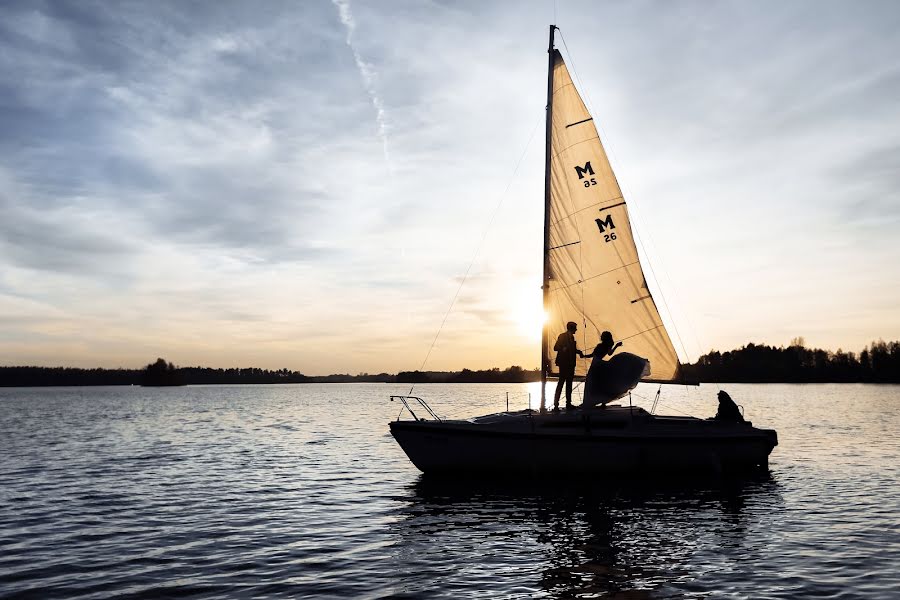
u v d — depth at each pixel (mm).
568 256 20391
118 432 43875
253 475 22375
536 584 9891
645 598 9219
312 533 13594
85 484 20656
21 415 70562
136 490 19406
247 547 12445
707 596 9289
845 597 9250
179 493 18812
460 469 18188
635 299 20594
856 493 17828
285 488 19562
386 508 16219
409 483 20250
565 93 20766
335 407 86062
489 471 18031
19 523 14859
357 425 48875
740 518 14609
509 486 18047
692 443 18156
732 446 18578
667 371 20781
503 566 10914
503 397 111375
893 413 56500
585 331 20375
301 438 37438
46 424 53781
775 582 9945
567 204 20562
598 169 20672
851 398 95688
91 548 12469
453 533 13398
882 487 18797
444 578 10250
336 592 9602
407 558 11508
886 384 190750
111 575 10617
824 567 10750
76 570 10945
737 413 19891
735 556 11453
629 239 20734
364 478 21484
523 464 17812
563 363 18547
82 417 65375
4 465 25844
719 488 18609
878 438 33875
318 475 22281
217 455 28844
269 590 9727
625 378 17547
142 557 11773
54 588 9945
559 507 16016
